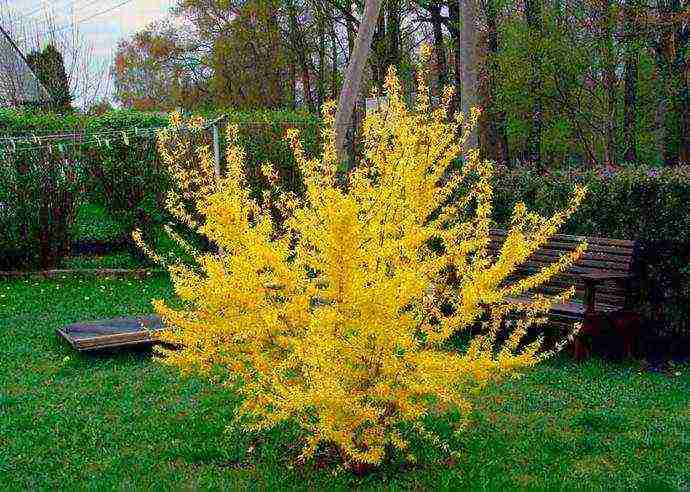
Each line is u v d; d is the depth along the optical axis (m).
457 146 3.96
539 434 4.79
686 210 6.82
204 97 33.06
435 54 22.09
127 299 9.37
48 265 10.94
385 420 3.97
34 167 10.63
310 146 14.36
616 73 18.23
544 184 7.96
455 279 5.00
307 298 3.79
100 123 14.68
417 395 4.03
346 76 9.60
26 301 9.10
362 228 3.50
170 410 5.22
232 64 30.83
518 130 20.92
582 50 17.33
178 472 4.22
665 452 4.50
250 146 13.76
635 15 16.00
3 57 22.42
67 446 4.63
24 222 10.67
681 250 6.93
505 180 8.40
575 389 5.80
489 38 19.83
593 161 18.34
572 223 7.71
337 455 4.30
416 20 22.73
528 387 5.79
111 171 11.27
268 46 29.92
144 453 4.49
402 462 4.26
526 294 7.42
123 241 11.95
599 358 6.83
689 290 6.88
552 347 7.19
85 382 5.92
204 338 4.03
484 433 4.78
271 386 3.94
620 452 4.50
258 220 3.99
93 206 13.12
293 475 4.12
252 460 4.37
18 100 22.42
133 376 6.07
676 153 18.23
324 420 3.62
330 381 3.55
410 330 3.92
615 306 6.95
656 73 18.59
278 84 30.86
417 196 3.83
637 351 6.93
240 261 3.74
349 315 3.51
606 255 7.08
